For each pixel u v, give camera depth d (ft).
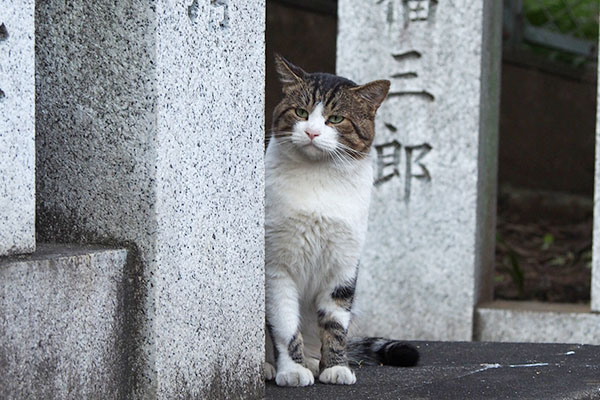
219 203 12.89
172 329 11.94
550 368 17.52
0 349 9.77
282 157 17.06
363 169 17.48
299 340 16.47
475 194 26.78
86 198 11.92
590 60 41.83
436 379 16.29
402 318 27.53
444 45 26.78
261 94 13.89
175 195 11.91
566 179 42.55
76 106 11.89
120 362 11.57
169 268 11.84
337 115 17.12
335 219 16.53
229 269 13.20
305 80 17.58
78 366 10.91
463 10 26.58
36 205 12.16
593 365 17.89
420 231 27.27
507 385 15.67
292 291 16.72
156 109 11.50
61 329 10.64
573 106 42.04
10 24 10.36
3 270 9.82
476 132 26.68
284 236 16.49
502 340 26.91
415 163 27.22
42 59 12.01
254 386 13.99
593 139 41.93
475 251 27.04
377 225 27.58
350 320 17.62
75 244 11.90
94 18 11.70
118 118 11.69
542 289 33.68
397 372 17.12
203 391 12.66
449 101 26.86
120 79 11.62
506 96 42.42
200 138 12.40
